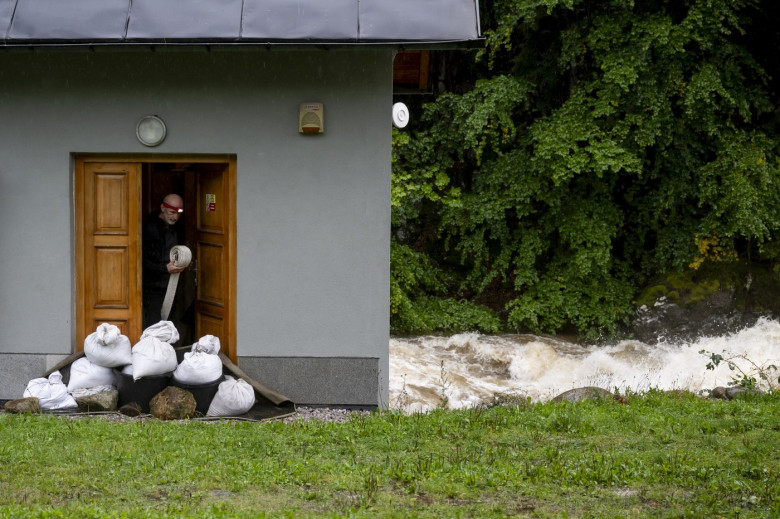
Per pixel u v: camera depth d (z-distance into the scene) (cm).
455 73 1805
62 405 819
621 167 1442
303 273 865
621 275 1596
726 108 1497
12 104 852
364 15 816
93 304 882
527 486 589
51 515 496
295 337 868
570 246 1567
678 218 1555
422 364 1323
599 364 1337
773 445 694
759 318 1497
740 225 1434
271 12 817
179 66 850
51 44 800
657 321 1502
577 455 669
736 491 574
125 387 823
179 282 967
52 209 859
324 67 852
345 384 871
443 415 815
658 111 1415
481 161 1708
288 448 684
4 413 789
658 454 665
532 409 853
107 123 854
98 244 878
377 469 620
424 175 1605
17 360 864
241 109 854
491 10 1645
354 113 857
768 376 1246
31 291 862
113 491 560
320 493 564
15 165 856
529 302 1566
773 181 1474
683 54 1438
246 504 541
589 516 525
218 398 813
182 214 1012
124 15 816
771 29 1580
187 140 855
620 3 1429
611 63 1435
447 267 1750
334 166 860
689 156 1495
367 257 866
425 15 817
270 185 859
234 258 879
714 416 834
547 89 1639
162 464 621
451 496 567
